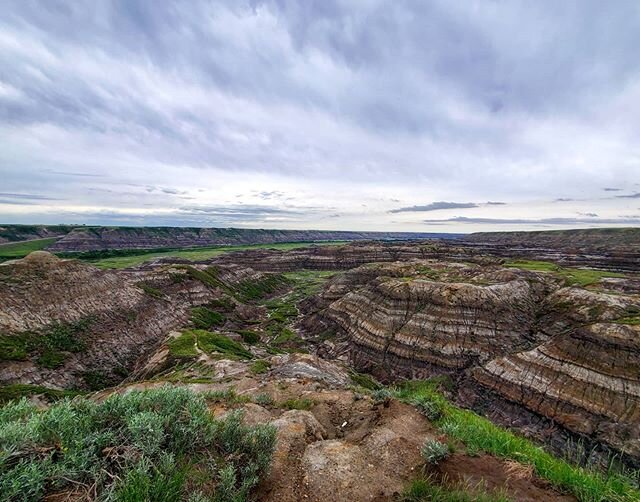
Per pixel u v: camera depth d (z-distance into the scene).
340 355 72.69
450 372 59.50
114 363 56.81
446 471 6.12
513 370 50.66
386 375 63.09
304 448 7.23
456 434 7.57
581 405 41.72
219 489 5.22
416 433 7.82
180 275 102.62
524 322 66.94
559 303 67.94
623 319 50.81
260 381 19.19
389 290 80.69
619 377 41.97
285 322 99.50
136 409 6.39
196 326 80.62
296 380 18.19
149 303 77.25
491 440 7.43
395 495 5.59
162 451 5.36
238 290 131.50
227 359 42.16
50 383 47.34
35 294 58.00
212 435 6.22
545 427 42.22
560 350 48.62
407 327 70.00
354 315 83.00
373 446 7.09
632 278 78.50
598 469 6.36
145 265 153.88
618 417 38.81
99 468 4.84
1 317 51.06
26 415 6.06
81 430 5.50
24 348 49.28
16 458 4.73
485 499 5.25
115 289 72.69
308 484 5.87
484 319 66.38
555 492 5.77
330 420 9.64
